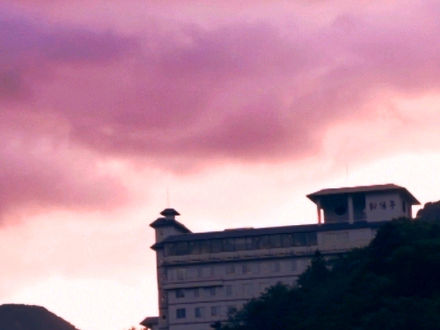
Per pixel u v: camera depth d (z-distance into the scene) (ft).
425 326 638.12
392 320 647.97
